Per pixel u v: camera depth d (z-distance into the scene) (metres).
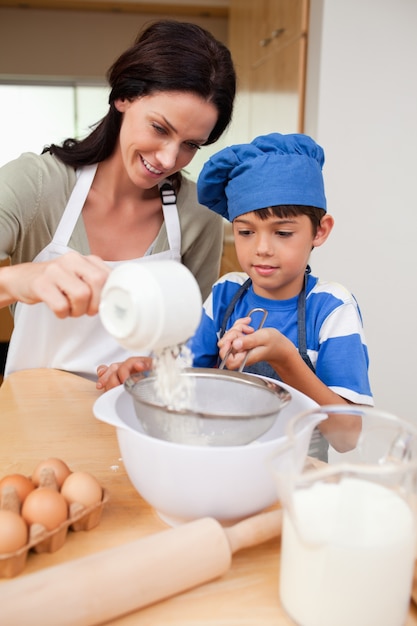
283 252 1.04
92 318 1.28
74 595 0.51
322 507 0.53
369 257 2.30
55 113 4.65
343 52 2.13
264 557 0.65
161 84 1.00
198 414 0.64
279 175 1.01
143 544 0.57
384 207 2.27
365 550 0.50
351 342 1.08
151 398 0.75
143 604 0.55
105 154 1.23
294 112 2.40
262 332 0.91
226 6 4.23
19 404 1.04
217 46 1.06
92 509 0.66
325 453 0.78
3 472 0.80
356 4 2.09
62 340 1.29
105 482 0.78
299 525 0.51
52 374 1.21
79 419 0.98
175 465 0.62
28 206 1.20
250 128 3.24
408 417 2.46
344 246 2.28
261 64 2.95
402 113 2.20
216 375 0.82
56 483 0.69
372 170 2.23
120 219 1.31
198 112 1.03
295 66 2.37
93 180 1.27
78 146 1.25
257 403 0.79
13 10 4.33
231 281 1.27
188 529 0.59
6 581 0.58
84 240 1.27
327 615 0.52
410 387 2.43
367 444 0.63
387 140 2.22
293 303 1.16
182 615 0.56
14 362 1.32
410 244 2.31
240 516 0.66
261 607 0.57
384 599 0.52
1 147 4.67
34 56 4.44
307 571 0.53
